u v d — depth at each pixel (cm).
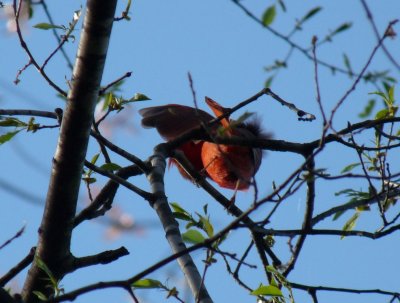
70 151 788
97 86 767
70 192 810
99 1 733
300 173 690
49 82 840
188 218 848
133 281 560
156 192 891
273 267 852
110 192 942
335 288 899
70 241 843
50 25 847
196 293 714
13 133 835
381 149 885
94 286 558
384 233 847
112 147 925
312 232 825
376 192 878
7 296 634
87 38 746
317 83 701
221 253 600
